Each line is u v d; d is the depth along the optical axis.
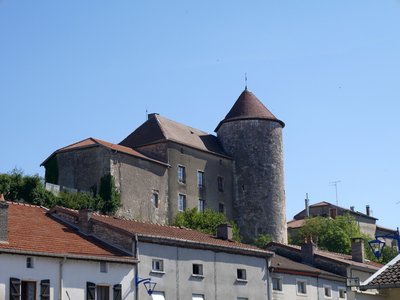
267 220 82.19
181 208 75.19
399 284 20.06
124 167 68.94
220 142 85.44
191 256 41.28
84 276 35.00
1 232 32.88
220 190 81.31
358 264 53.16
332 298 50.31
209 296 41.81
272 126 84.69
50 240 35.69
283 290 46.78
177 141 76.12
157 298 38.53
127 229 39.09
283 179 84.62
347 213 97.50
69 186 68.69
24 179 62.91
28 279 32.75
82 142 70.44
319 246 82.94
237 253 44.34
